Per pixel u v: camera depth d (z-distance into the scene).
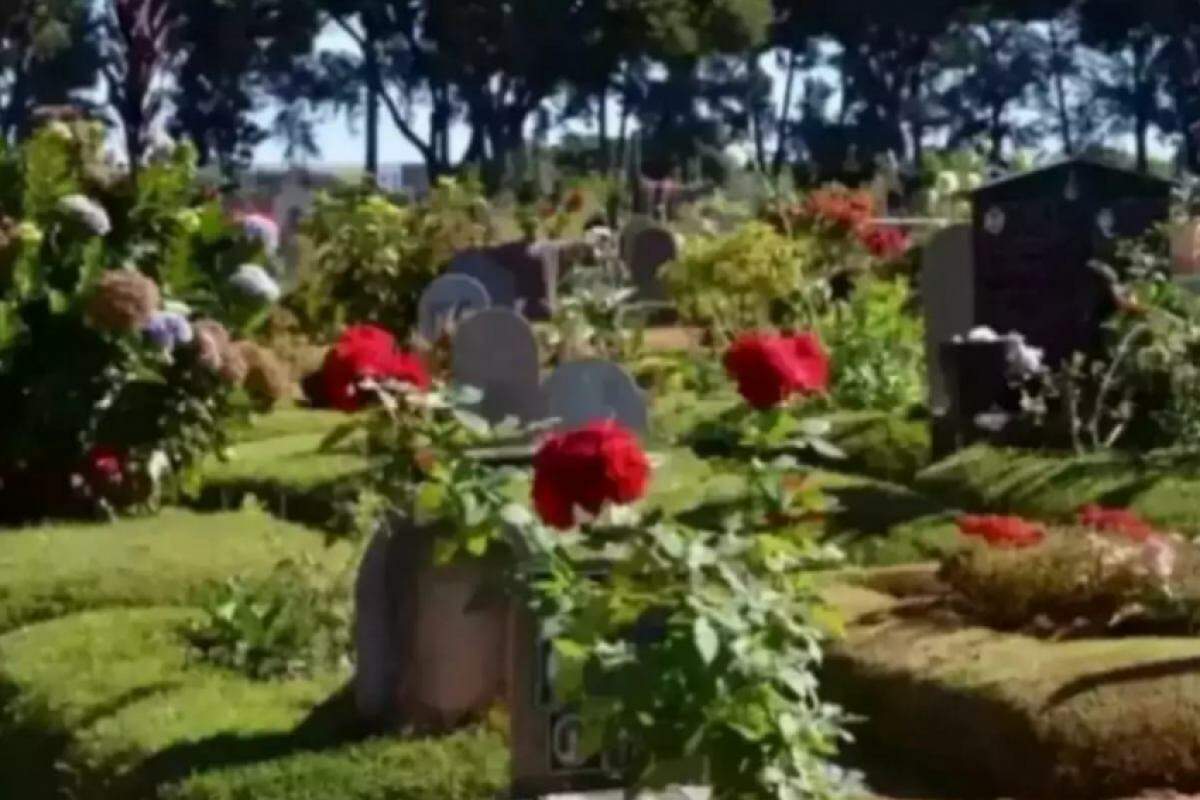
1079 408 13.04
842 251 20.03
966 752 6.31
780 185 28.64
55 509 11.58
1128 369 13.02
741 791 5.00
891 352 16.12
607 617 5.28
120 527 10.98
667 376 15.95
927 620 7.20
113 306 11.42
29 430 11.51
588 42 53.50
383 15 57.25
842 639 6.74
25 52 56.06
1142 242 13.73
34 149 11.94
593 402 9.55
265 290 12.56
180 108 57.88
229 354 11.80
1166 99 63.28
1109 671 6.37
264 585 8.20
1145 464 11.88
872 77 59.12
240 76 58.25
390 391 6.96
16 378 11.57
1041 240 13.78
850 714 6.46
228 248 12.58
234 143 59.12
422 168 60.09
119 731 6.87
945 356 13.15
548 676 6.12
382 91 60.28
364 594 6.66
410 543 6.54
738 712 5.02
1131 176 13.77
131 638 8.15
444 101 58.16
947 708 6.39
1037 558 7.18
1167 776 6.16
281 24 57.19
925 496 11.38
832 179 37.88
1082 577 7.10
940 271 14.28
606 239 21.39
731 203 27.75
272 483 11.83
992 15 57.38
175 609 8.90
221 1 56.12
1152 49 62.22
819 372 6.62
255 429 14.01
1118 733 6.13
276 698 7.12
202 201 13.02
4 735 7.53
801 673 5.18
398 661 6.61
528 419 11.44
